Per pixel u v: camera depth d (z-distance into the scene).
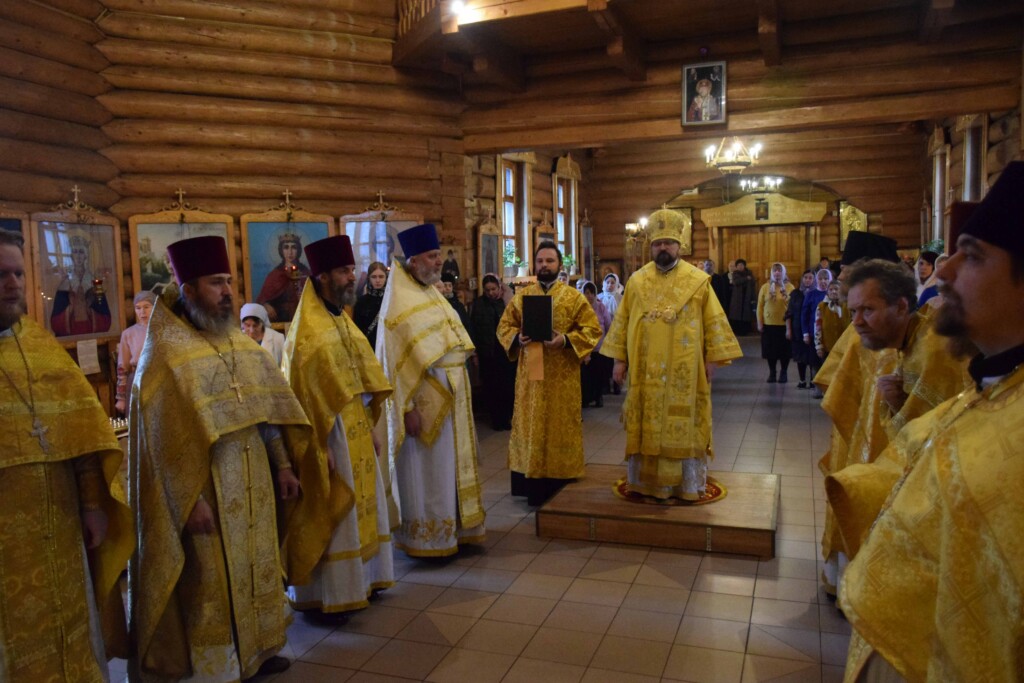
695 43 7.66
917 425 1.45
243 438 2.84
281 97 7.48
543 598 3.61
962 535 1.07
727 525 4.08
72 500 2.33
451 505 4.04
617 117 7.98
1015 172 1.06
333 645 3.20
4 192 5.80
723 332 4.39
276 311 7.46
